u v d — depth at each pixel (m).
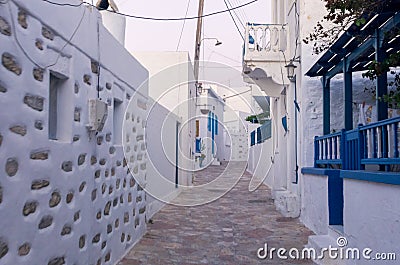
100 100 4.73
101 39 5.10
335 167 7.09
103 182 5.18
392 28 4.69
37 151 3.33
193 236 7.39
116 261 5.66
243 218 9.25
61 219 3.81
